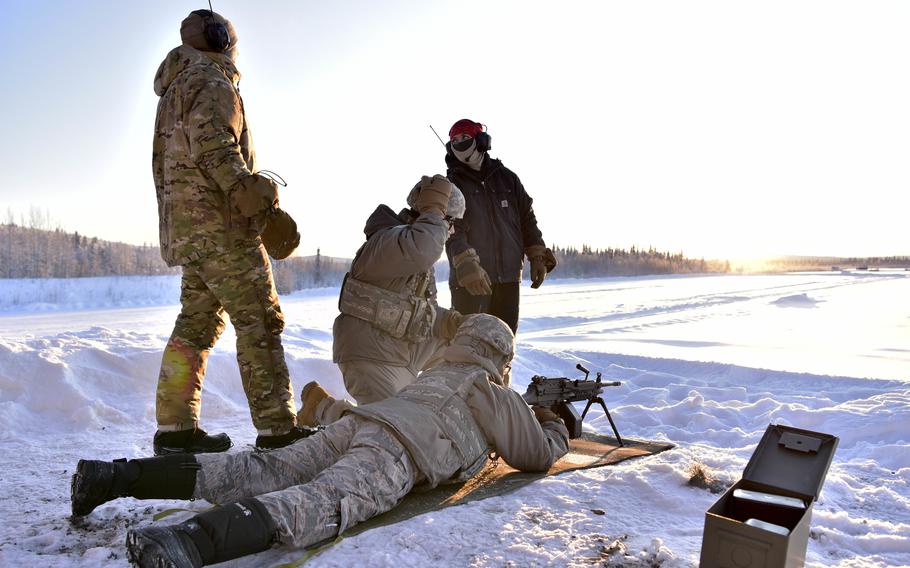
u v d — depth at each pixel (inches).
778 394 253.3
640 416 214.4
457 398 118.5
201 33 144.5
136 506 120.8
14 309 987.9
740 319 695.1
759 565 74.1
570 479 132.8
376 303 144.1
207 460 100.6
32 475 142.3
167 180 138.3
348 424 114.4
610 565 92.5
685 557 94.9
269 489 104.8
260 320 140.1
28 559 95.2
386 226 150.6
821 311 819.4
